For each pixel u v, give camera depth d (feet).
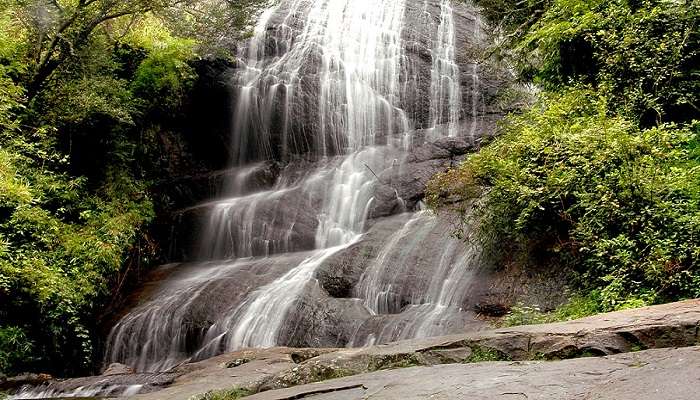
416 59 55.26
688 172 21.98
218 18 46.78
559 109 28.45
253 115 54.65
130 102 46.78
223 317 32.68
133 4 40.57
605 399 10.05
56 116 40.75
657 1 28.60
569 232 25.13
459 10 60.90
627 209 22.48
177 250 46.42
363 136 53.21
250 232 44.11
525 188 25.38
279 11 62.23
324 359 18.74
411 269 32.22
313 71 55.06
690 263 20.35
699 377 10.27
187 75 51.26
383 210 42.01
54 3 37.93
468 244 31.76
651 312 16.39
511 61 41.45
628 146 23.24
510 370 13.39
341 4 62.69
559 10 33.63
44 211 36.32
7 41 37.52
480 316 26.81
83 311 36.22
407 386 13.42
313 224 43.57
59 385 26.08
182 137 55.52
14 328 32.65
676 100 27.71
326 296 32.55
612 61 28.50
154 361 33.06
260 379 19.06
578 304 22.91
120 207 44.45
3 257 33.04
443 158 44.55
